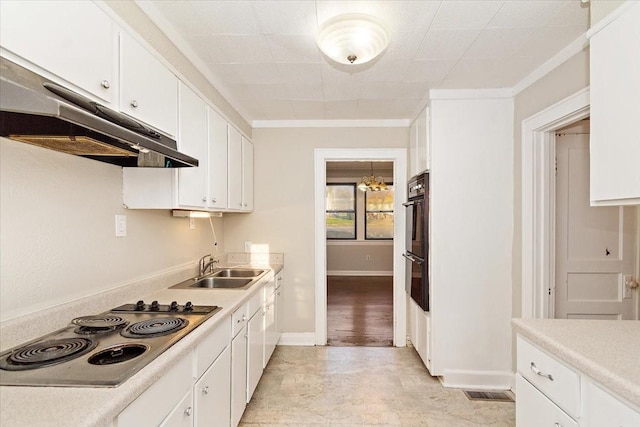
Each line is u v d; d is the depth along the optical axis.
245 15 1.75
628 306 2.40
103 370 1.01
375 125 3.61
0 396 0.87
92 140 1.17
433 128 2.72
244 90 2.79
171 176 1.78
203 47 2.08
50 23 1.02
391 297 5.80
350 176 7.88
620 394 0.96
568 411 1.19
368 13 1.72
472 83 2.61
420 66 2.32
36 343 1.19
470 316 2.69
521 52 2.13
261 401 2.44
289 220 3.62
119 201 1.74
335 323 4.33
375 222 7.87
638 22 1.16
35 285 1.26
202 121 2.14
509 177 2.69
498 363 2.67
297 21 1.80
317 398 2.48
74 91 1.13
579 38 1.96
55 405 0.84
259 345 2.52
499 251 2.69
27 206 1.22
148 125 1.55
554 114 2.15
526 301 2.46
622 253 2.41
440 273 2.70
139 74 1.47
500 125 2.69
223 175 2.53
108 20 1.28
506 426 2.16
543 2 1.64
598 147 1.33
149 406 1.04
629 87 1.19
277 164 3.64
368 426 2.15
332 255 7.90
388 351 3.39
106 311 1.61
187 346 1.24
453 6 1.67
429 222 2.76
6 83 0.82
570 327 1.43
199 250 2.84
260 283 2.50
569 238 2.42
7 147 1.15
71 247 1.42
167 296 1.98
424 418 2.24
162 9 1.69
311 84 2.65
